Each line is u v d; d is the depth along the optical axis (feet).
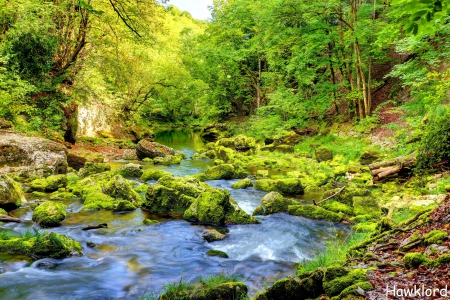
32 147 48.55
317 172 55.16
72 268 22.09
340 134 74.33
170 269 22.40
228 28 110.01
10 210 33.22
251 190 45.85
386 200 35.42
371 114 73.20
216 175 53.47
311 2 68.18
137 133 102.27
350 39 67.10
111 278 20.81
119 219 32.94
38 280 20.04
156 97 129.08
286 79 88.99
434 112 38.19
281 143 82.28
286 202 36.37
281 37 80.69
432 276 12.71
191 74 137.49
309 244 27.37
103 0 47.60
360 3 76.54
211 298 16.17
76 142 76.89
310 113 89.04
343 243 26.37
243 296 16.46
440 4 7.80
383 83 76.38
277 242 27.84
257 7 99.96
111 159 70.38
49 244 23.32
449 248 14.51
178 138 125.39
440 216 18.10
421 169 36.88
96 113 91.86
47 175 47.16
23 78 62.03
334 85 75.36
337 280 13.23
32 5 51.34
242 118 126.41
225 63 111.45
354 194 37.58
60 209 31.35
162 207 35.35
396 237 18.53
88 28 59.26
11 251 22.97
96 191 38.78
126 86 93.30
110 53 69.67
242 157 71.87
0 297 17.92
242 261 23.89
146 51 88.02
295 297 13.89
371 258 16.26
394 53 78.48
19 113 59.36
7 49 56.44
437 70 56.18
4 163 45.39
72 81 71.36
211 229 30.12
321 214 33.71
